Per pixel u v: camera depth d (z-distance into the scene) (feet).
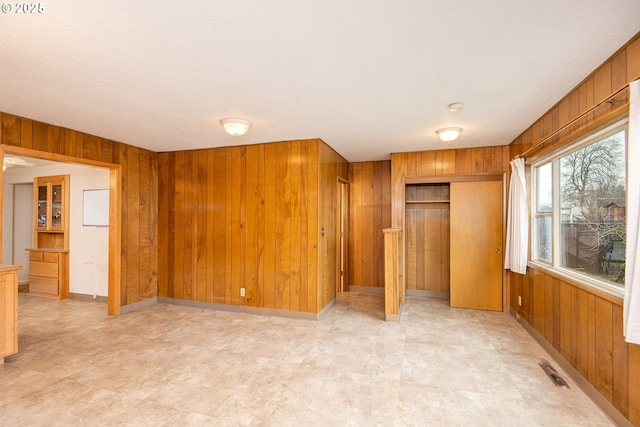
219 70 7.48
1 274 9.45
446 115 10.66
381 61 7.04
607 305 7.12
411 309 15.52
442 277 17.88
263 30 5.85
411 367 9.38
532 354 10.30
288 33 5.95
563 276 9.24
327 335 11.97
